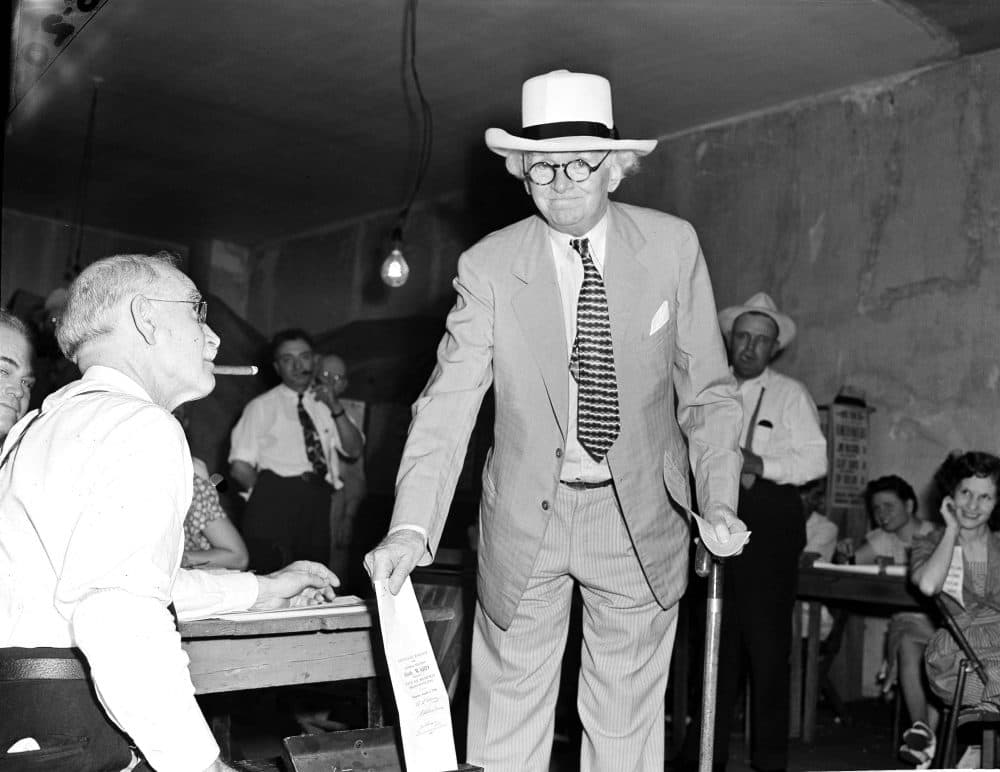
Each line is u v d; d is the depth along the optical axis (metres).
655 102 6.44
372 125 7.15
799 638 4.91
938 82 5.73
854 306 6.00
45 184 8.59
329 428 6.04
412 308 8.84
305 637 2.00
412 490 2.06
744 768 4.22
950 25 5.28
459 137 7.31
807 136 6.27
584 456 2.16
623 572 2.19
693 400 2.24
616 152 2.15
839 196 6.11
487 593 2.21
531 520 2.15
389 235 9.09
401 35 5.74
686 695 4.61
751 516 3.88
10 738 1.50
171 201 9.04
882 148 5.94
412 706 1.71
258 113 6.99
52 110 6.98
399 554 1.81
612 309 2.13
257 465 5.88
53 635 1.52
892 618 4.84
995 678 3.58
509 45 5.81
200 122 7.18
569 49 5.81
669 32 5.53
